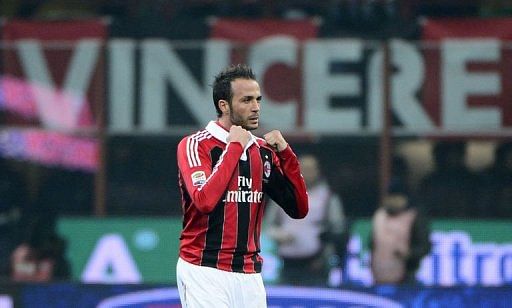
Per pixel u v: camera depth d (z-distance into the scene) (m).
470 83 40.44
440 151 40.16
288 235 39.06
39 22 43.97
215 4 47.16
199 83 40.78
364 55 40.38
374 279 38.81
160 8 47.16
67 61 41.00
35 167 40.81
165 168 40.75
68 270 40.00
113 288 30.36
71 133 40.84
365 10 45.22
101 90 40.94
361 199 39.81
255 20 43.41
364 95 40.34
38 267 39.88
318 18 43.38
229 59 40.69
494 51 40.44
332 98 40.34
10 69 41.00
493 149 40.28
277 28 43.28
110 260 40.19
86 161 40.78
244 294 20.83
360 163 40.09
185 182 20.41
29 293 30.30
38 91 40.97
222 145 20.78
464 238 39.16
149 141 40.75
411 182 39.88
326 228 39.28
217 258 20.69
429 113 40.31
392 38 44.66
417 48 40.44
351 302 30.39
